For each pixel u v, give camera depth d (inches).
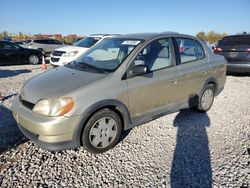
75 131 121.7
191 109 205.8
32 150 136.2
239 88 290.4
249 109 213.8
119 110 136.7
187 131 165.5
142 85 143.9
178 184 110.7
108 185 109.3
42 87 130.9
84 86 125.6
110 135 136.6
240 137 158.1
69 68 156.3
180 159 130.6
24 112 125.6
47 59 665.6
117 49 156.4
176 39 172.1
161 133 161.6
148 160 129.4
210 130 167.9
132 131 163.6
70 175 115.9
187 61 176.2
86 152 136.3
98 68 146.3
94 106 125.0
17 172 116.4
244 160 130.6
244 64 334.3
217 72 201.2
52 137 117.9
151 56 153.9
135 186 109.0
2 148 136.9
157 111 158.4
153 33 169.6
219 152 138.3
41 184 108.9
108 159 129.9
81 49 386.9
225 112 205.0
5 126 165.6
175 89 165.5
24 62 550.0
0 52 506.9
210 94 202.1
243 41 342.3
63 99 118.7
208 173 118.9
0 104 214.2
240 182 112.5
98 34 436.1
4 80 334.3
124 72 138.6
